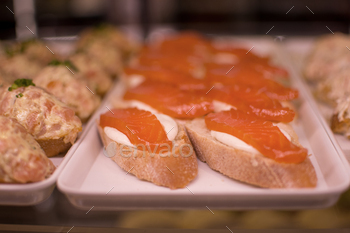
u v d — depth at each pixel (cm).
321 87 35
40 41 42
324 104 35
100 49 42
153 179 25
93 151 28
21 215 22
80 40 48
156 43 51
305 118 31
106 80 38
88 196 23
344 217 22
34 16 50
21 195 23
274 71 38
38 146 25
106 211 22
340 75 33
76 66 36
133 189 24
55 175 24
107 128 28
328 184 24
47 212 22
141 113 28
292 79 39
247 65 38
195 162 26
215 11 60
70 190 23
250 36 54
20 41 41
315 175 24
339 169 24
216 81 35
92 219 22
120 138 26
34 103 26
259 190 23
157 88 33
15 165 22
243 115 27
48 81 31
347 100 29
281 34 53
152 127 26
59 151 27
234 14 60
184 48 48
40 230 21
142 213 22
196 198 23
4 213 22
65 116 27
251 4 58
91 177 26
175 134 26
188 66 40
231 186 25
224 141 25
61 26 54
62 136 26
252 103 30
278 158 23
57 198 23
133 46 51
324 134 28
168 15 60
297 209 22
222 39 54
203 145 27
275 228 21
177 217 22
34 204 23
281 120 28
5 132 23
